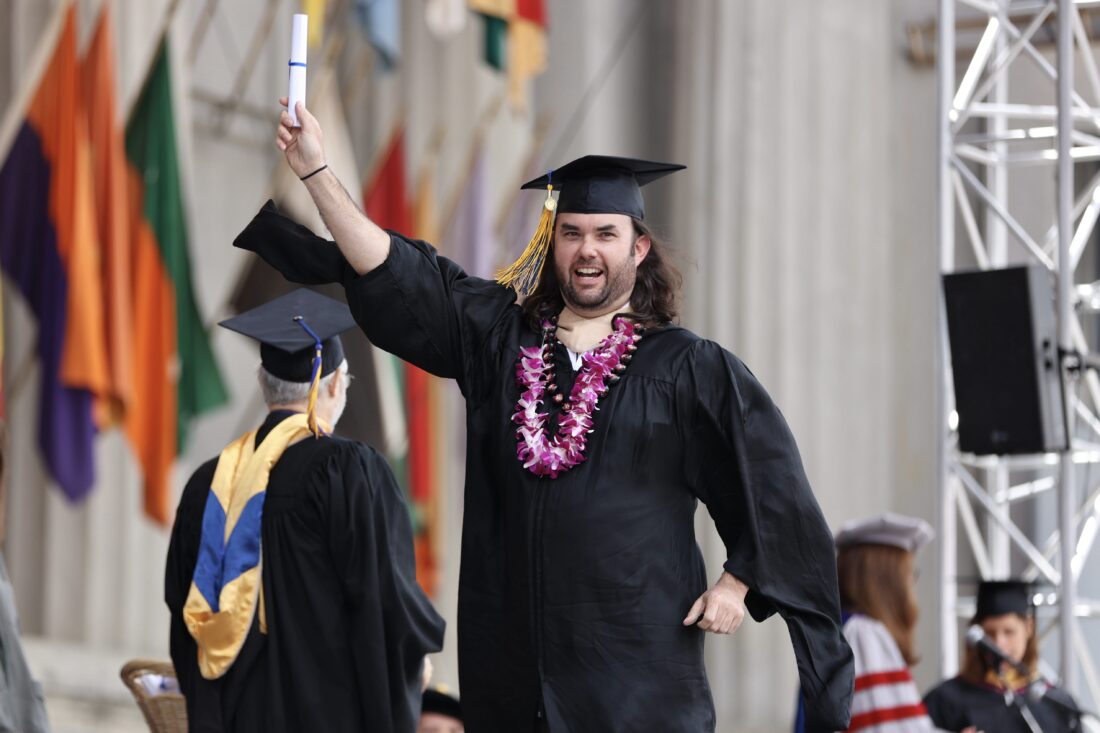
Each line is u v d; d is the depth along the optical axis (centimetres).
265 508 1301
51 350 2919
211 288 3694
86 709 2809
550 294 1027
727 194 4394
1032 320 2236
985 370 2267
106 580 3269
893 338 4347
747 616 4172
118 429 3300
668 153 4634
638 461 957
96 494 3259
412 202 3931
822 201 4328
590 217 992
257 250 1011
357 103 4097
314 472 1298
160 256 3105
